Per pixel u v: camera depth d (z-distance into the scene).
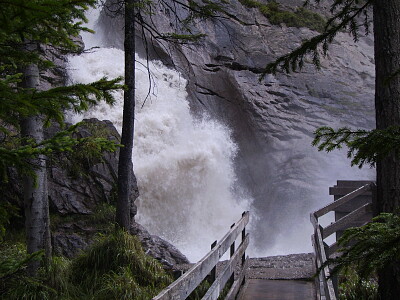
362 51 28.95
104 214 11.42
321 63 26.47
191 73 23.08
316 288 7.80
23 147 2.94
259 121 22.75
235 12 26.53
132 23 9.90
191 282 4.39
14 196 10.83
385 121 5.46
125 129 9.66
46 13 2.03
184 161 19.06
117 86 2.78
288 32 27.14
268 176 21.97
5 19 1.97
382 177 5.37
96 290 7.55
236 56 24.70
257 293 8.06
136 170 17.39
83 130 13.11
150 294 7.73
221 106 23.20
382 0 5.62
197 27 24.44
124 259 8.28
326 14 29.84
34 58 3.11
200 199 19.11
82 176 11.91
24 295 6.45
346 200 9.68
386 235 3.17
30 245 7.72
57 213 11.16
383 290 5.25
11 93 2.33
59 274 7.55
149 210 17.41
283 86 24.25
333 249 8.66
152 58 22.98
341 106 24.41
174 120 20.33
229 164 21.48
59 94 2.50
